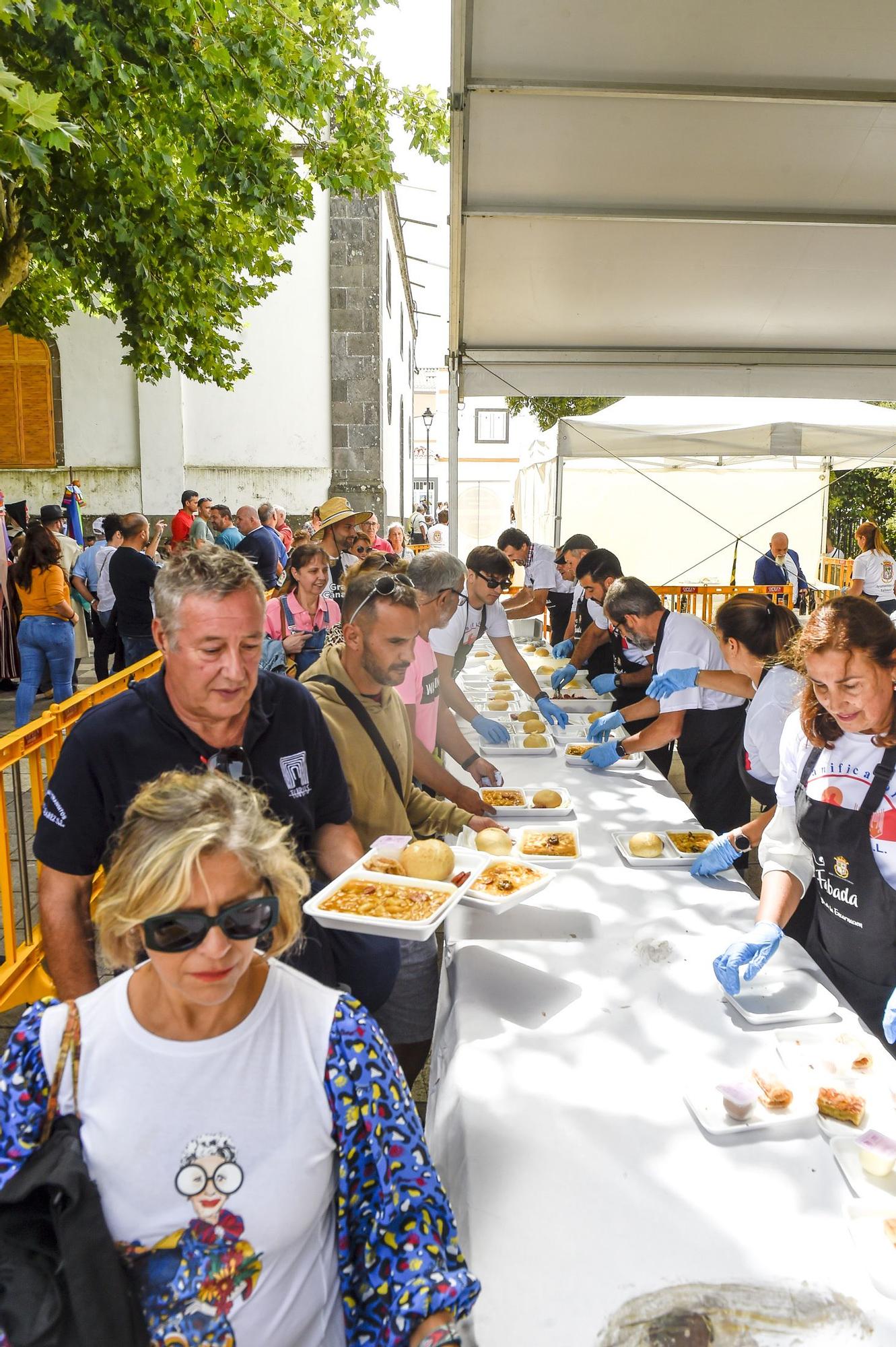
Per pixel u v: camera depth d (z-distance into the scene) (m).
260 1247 1.08
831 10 2.86
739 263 4.60
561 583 7.89
